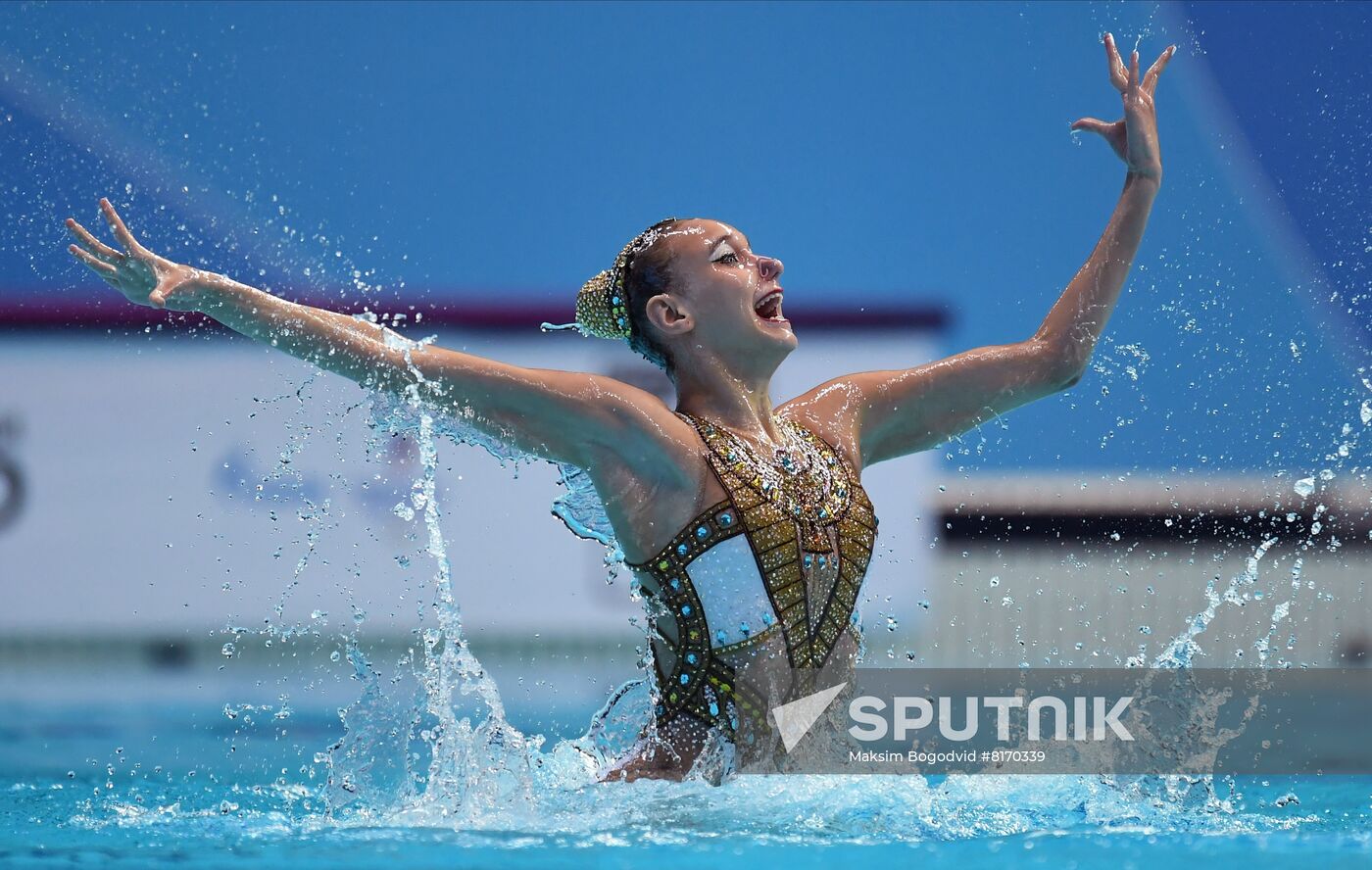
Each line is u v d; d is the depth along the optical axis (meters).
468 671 9.73
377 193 22.42
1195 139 22.20
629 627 21.67
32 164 21.33
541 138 23.08
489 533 21.64
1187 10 22.52
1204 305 21.98
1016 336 23.02
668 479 9.34
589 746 10.01
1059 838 7.70
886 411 10.54
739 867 6.80
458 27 22.80
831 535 9.48
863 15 23.52
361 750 10.70
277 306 9.23
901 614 22.00
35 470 21.75
